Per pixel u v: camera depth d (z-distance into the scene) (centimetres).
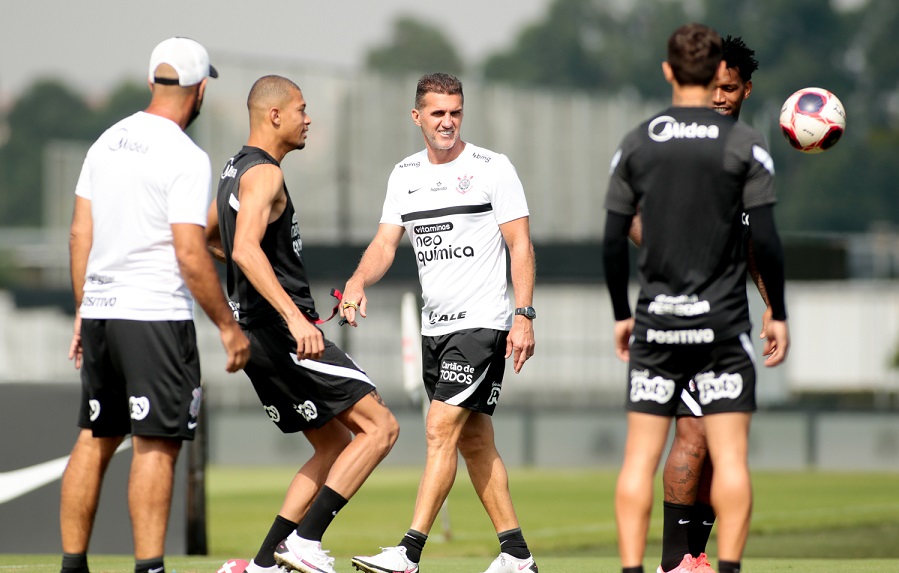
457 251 1956
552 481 6006
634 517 1532
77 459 1709
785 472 6581
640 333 1550
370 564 1895
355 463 1859
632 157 1527
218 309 1612
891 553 3309
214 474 6462
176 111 1659
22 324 9544
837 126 1944
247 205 1780
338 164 7494
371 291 7225
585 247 7112
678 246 1509
